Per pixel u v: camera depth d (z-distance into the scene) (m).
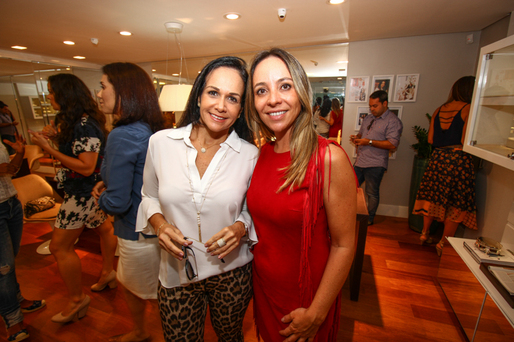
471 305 1.61
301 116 0.86
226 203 0.95
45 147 1.52
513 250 1.67
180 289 0.99
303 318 0.83
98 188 1.44
